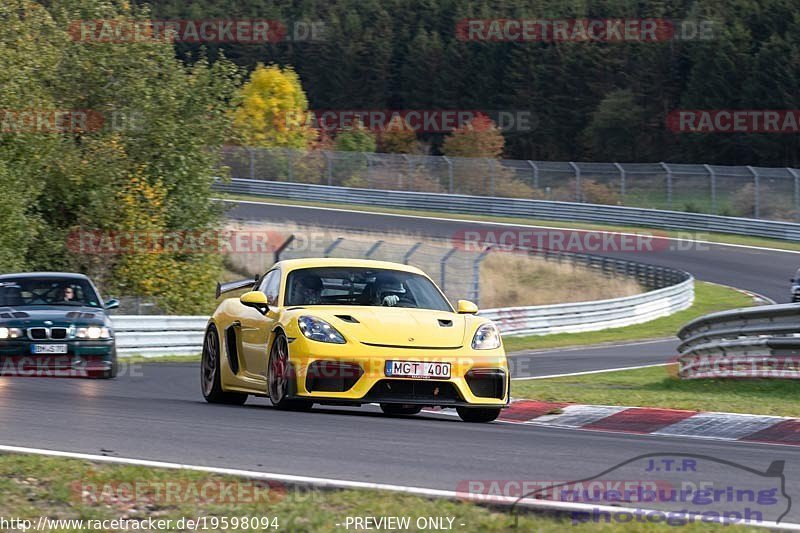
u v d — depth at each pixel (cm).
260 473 1975
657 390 4756
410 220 16300
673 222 15700
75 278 5069
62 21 10319
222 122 10669
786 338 4325
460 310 3244
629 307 10125
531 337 9062
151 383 4553
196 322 7069
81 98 10269
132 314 9269
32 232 9000
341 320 2988
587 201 17300
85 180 9781
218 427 2616
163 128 10244
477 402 2962
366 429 2639
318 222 15738
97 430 2528
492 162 18188
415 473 2017
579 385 4931
